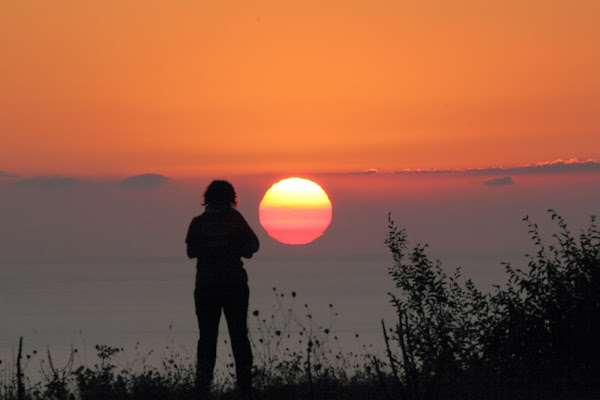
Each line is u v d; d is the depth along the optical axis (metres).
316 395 24.80
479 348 27.11
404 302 26.75
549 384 27.09
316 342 27.39
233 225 25.97
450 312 26.98
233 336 25.62
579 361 28.17
